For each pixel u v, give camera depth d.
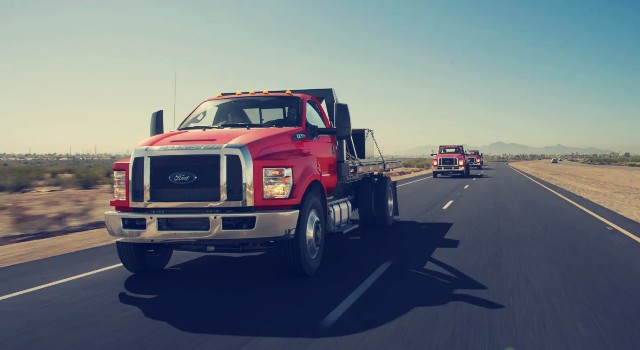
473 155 62.69
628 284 6.38
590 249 8.83
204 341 4.42
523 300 5.66
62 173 47.69
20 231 12.66
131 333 4.64
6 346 4.32
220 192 6.22
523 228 11.45
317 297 5.83
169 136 6.91
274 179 6.40
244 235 6.14
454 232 10.92
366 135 11.38
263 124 7.77
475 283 6.46
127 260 6.84
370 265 7.61
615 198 20.66
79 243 10.39
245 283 6.54
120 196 6.55
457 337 4.48
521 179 35.38
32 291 6.21
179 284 6.53
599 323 4.86
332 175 8.43
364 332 4.63
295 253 6.62
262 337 4.52
